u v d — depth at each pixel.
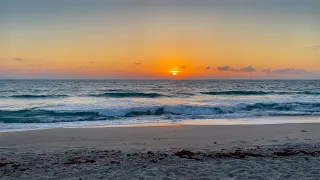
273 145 10.83
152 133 13.66
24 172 7.40
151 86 71.12
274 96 39.50
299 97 37.34
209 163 8.04
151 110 22.66
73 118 19.50
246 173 7.04
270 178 6.65
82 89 56.59
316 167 7.55
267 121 18.53
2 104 27.78
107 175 7.05
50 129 14.66
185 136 12.91
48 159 8.80
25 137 12.66
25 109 22.58
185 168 7.54
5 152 9.81
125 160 8.55
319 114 22.14
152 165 7.89
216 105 25.27
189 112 23.14
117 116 21.02
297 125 15.98
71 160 8.64
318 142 11.41
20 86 67.50
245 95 42.12
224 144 11.17
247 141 11.77
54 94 42.09
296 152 9.34
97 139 12.25
